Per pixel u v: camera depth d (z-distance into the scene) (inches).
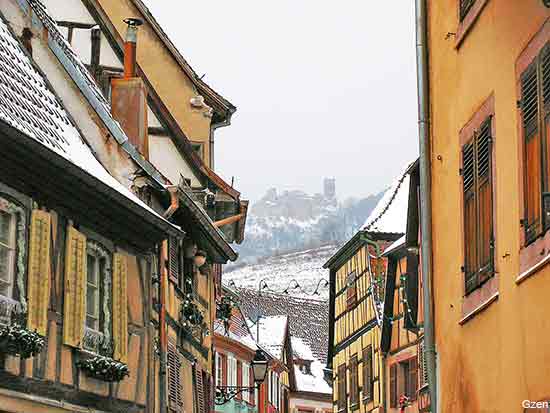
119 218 829.2
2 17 875.4
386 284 1596.9
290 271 5880.9
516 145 518.0
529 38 497.7
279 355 2773.1
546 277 470.3
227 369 2159.2
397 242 1553.9
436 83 683.4
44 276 708.7
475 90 596.7
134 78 1010.1
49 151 682.2
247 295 3275.1
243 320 2418.8
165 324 960.9
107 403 813.2
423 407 1339.8
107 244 827.4
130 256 876.6
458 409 628.4
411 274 1252.5
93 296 808.9
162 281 953.5
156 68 1285.7
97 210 794.2
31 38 889.5
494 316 554.6
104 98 1002.7
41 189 717.3
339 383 2014.0
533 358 487.5
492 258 558.6
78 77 896.3
